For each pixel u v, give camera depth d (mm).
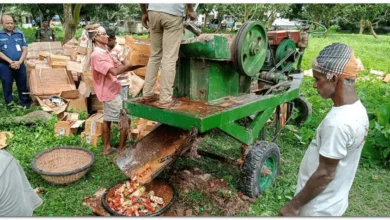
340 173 2029
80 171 4156
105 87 4777
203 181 4180
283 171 4676
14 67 7004
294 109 6230
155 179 3934
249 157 3910
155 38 3605
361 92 6863
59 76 7371
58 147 4590
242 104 3713
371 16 30141
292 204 2102
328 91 1979
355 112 1921
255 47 3822
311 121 6152
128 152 3779
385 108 5395
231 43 3676
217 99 3836
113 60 4961
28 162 4762
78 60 7695
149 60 3764
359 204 4027
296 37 5969
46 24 13531
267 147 4020
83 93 7055
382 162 5004
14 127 5992
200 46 3545
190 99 3840
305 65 12500
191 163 4750
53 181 4113
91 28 5027
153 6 3369
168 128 3951
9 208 1849
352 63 1917
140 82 7473
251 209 3785
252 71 3891
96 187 4207
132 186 3771
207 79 3695
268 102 4160
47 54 8641
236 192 4035
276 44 5402
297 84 5055
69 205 3809
